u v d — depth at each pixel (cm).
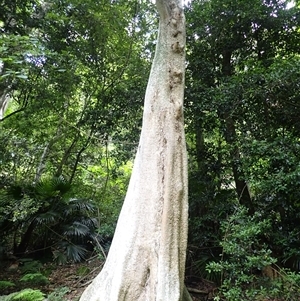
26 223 734
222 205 579
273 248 541
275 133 577
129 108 698
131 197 329
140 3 780
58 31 714
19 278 617
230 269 451
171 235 303
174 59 346
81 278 607
